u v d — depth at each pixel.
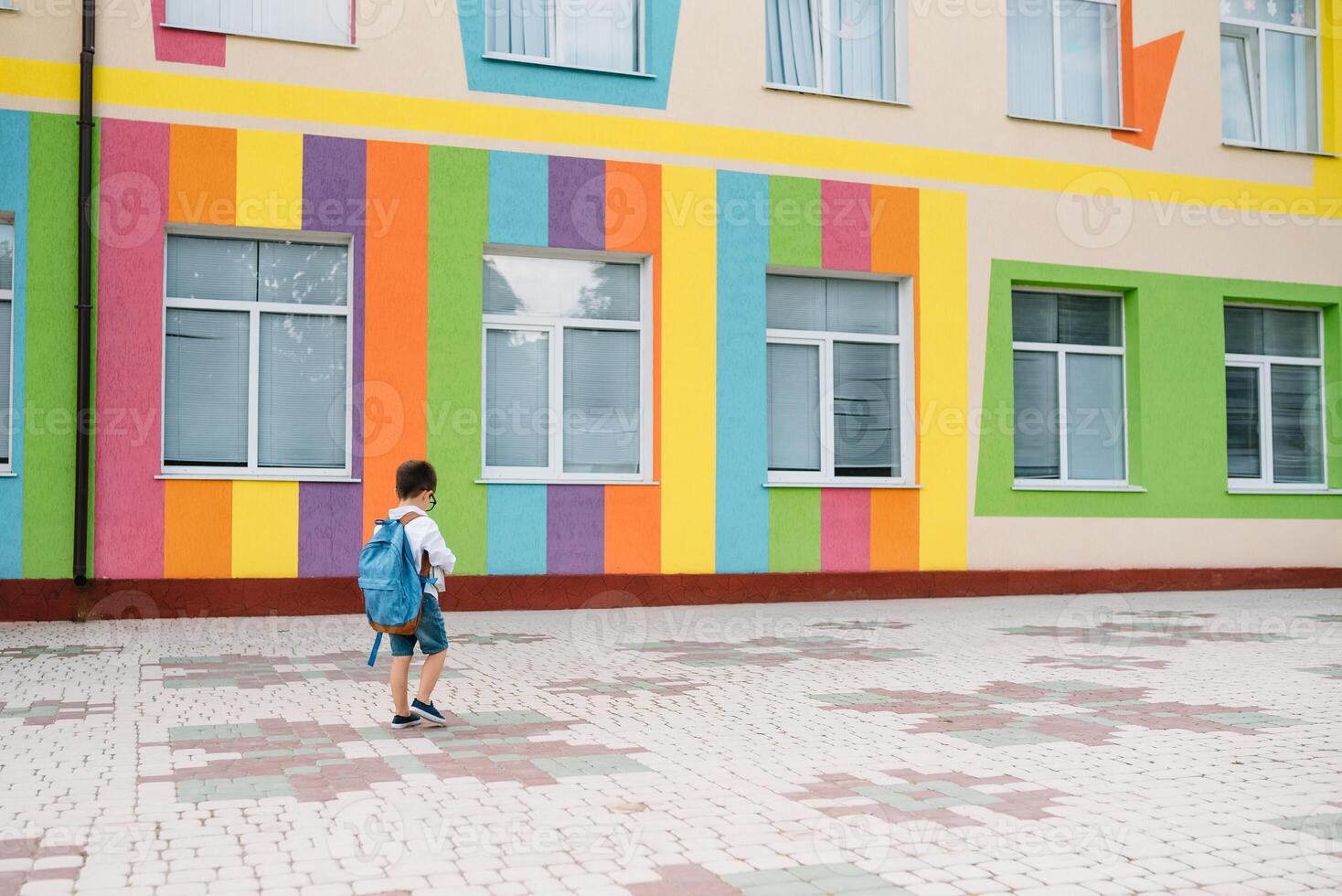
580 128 12.41
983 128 13.98
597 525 12.30
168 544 11.00
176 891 3.48
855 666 8.41
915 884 3.60
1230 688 7.40
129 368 10.94
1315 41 15.86
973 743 5.70
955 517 13.63
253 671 7.93
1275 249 15.36
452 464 11.85
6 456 10.78
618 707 6.72
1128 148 14.65
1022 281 14.17
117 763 5.20
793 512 13.00
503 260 12.34
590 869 3.71
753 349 12.94
